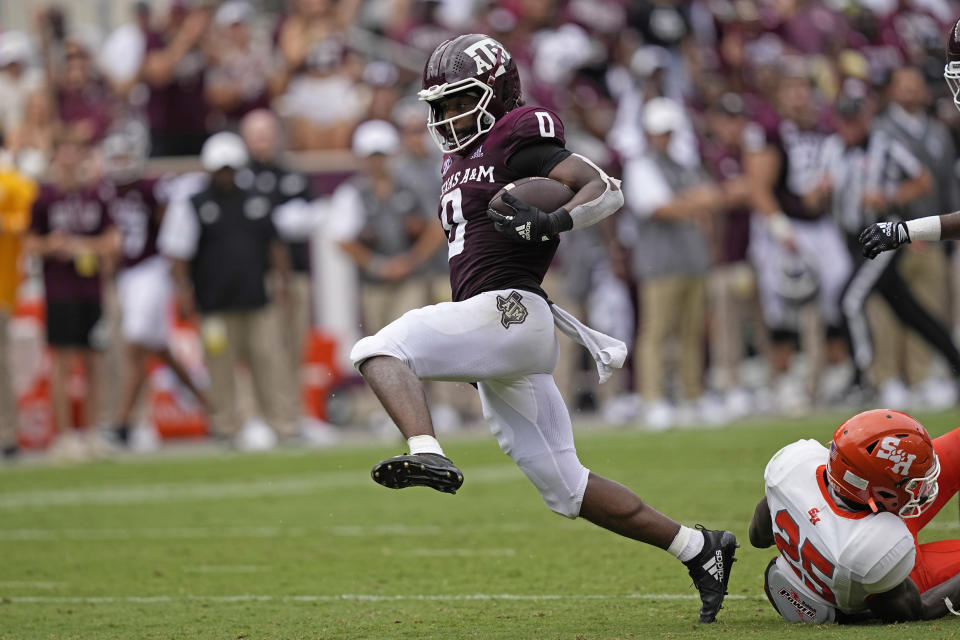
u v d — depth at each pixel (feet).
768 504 51.34
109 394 144.15
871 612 50.65
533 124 51.83
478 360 50.78
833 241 140.87
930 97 144.77
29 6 189.26
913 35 167.43
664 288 136.05
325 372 149.89
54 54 165.27
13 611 62.80
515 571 69.00
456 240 52.95
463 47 52.95
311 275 148.87
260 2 202.59
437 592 63.98
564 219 49.42
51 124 154.20
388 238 138.82
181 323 146.92
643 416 139.03
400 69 167.12
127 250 137.18
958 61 53.52
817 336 142.61
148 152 155.22
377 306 139.85
